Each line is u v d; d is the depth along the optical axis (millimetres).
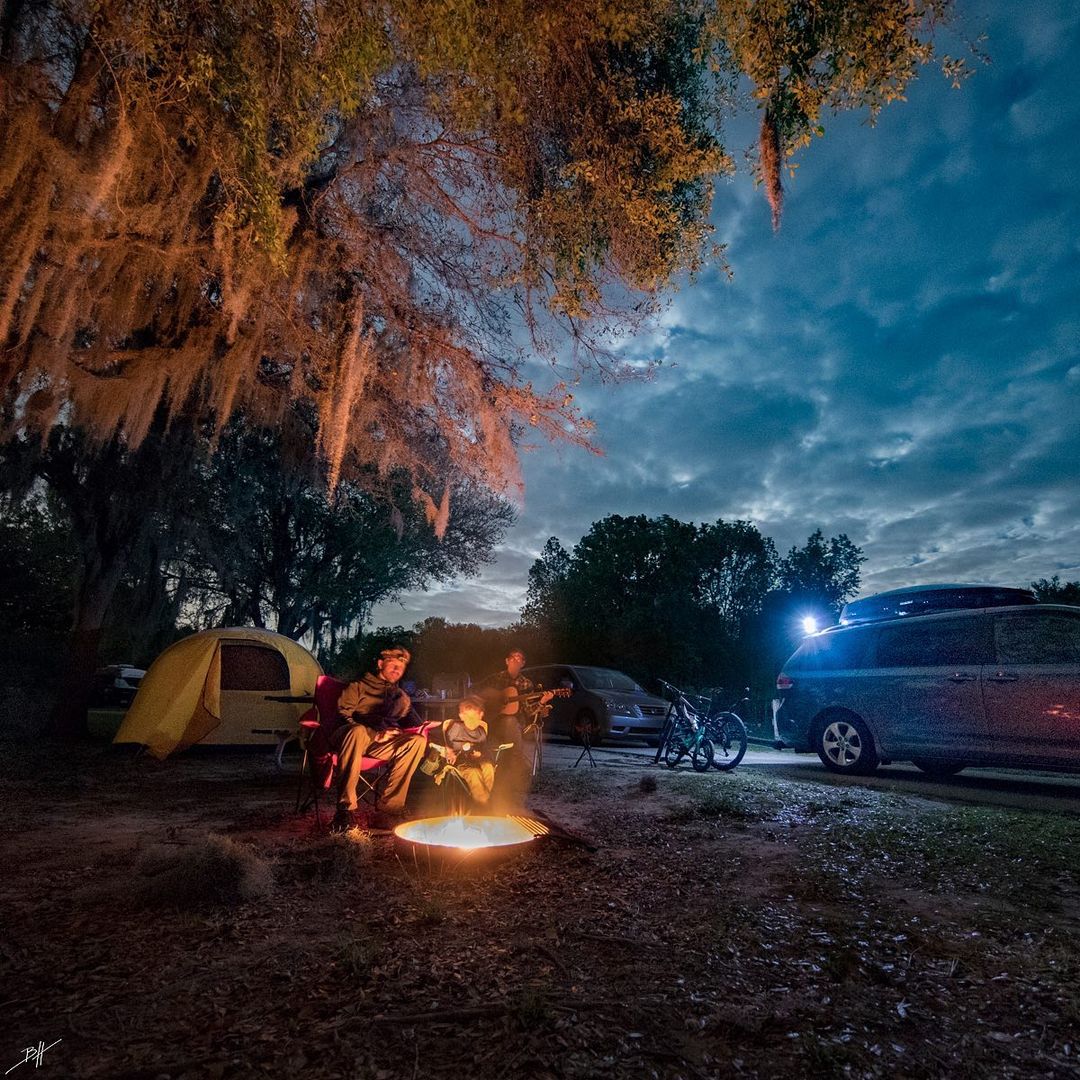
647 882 3967
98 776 7738
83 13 5363
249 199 5781
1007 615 7535
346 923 3260
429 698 8383
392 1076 2035
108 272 6555
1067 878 4051
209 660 9445
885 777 8266
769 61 5797
